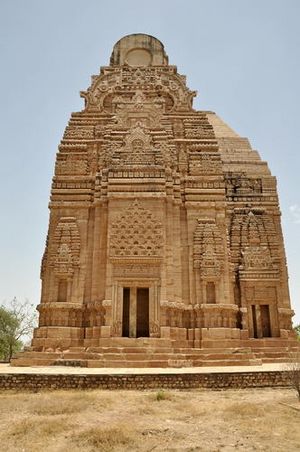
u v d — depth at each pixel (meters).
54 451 8.62
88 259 26.83
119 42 37.34
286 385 17.58
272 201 31.42
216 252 26.83
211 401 14.45
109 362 21.47
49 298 25.75
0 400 14.20
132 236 26.02
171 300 25.20
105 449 8.72
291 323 27.91
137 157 28.23
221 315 25.55
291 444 9.07
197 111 32.00
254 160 33.88
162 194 26.81
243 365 22.34
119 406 13.29
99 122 31.31
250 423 10.93
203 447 8.89
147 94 32.91
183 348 24.30
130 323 24.88
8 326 48.62
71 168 29.19
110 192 26.98
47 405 13.02
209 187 28.64
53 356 23.33
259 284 28.17
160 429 10.34
